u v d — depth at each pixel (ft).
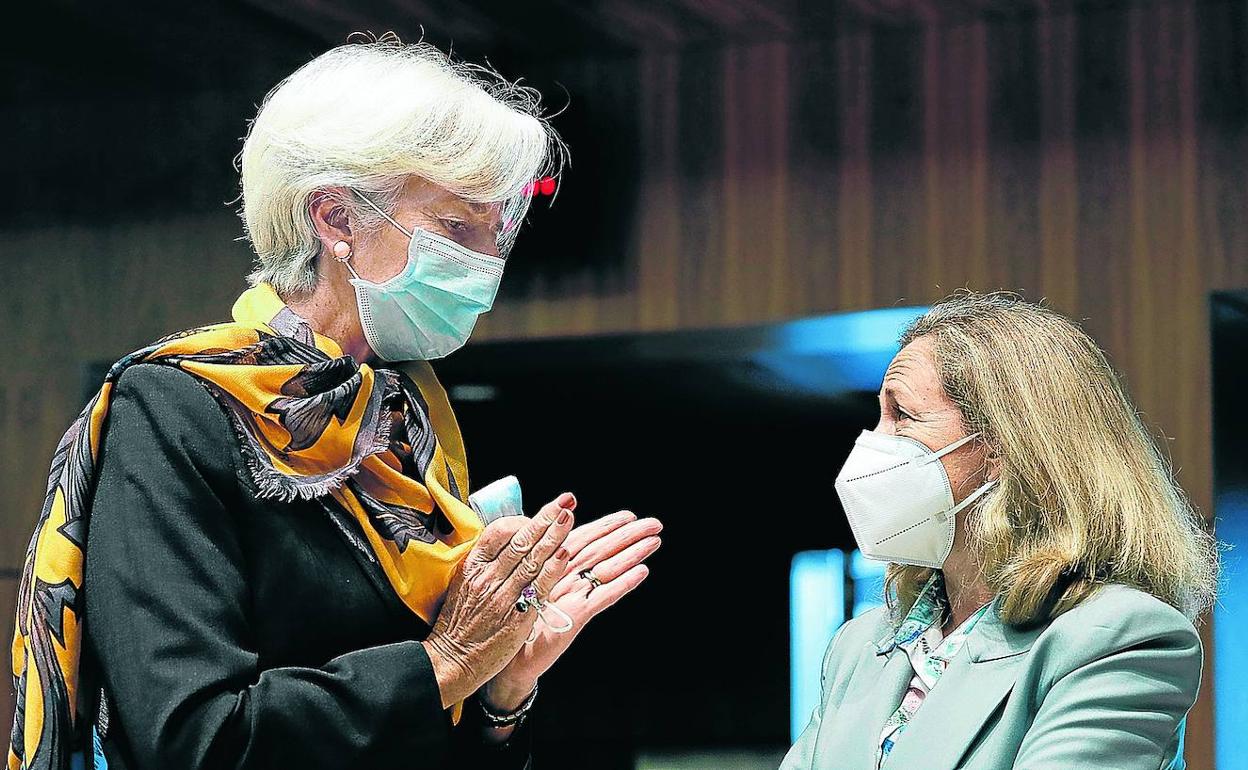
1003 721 14.39
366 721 12.19
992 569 15.33
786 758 16.81
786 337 36.17
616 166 36.11
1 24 35.22
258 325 13.21
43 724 12.20
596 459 55.01
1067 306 32.65
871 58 34.60
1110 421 15.44
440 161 13.52
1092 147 32.81
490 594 12.73
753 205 35.19
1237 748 31.30
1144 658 14.15
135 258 39.55
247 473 12.62
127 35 35.73
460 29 34.83
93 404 12.76
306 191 13.44
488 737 14.02
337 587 12.87
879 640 16.58
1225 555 31.65
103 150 40.06
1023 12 33.40
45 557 12.46
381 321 13.76
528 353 37.81
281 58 36.99
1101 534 14.96
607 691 58.54
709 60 35.76
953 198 33.71
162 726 11.60
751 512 57.16
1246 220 31.68
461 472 14.49
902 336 16.71
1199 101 32.17
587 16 34.06
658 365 40.98
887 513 15.67
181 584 12.05
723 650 57.67
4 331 40.32
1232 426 32.37
